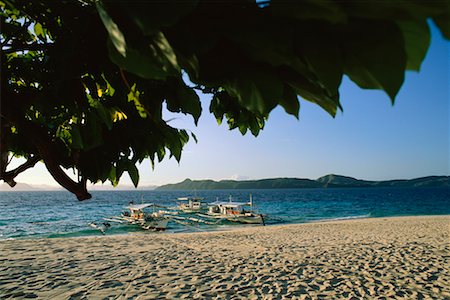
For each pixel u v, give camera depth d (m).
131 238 25.03
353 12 0.49
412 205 83.38
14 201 128.50
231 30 0.59
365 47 0.51
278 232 28.16
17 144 1.63
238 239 24.02
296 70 0.60
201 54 0.66
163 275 13.43
